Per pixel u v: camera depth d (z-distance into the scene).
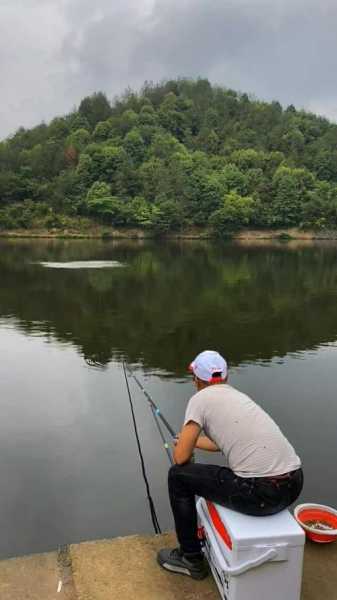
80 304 16.80
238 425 2.74
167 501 5.09
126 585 2.98
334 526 3.49
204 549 3.16
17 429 6.71
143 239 66.50
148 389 8.30
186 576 3.04
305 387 8.45
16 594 2.91
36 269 27.00
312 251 50.47
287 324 13.91
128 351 10.89
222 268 30.39
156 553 3.27
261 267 31.66
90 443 6.30
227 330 13.08
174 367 9.64
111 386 8.45
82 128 99.31
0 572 3.09
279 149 99.56
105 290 20.03
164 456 5.99
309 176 79.62
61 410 7.38
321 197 75.62
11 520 4.75
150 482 5.43
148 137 97.06
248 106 119.62
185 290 20.44
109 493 5.21
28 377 8.96
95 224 67.56
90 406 7.55
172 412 7.30
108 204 66.50
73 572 3.09
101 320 14.21
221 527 2.79
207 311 15.81
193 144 102.75
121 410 7.38
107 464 5.78
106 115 110.38
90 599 2.87
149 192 73.62
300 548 2.60
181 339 12.02
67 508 4.93
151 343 11.61
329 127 112.50
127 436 6.52
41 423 6.91
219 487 2.75
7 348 11.03
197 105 118.81
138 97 122.81
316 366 9.76
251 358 10.38
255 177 80.25
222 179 75.94
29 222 64.25
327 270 30.20
